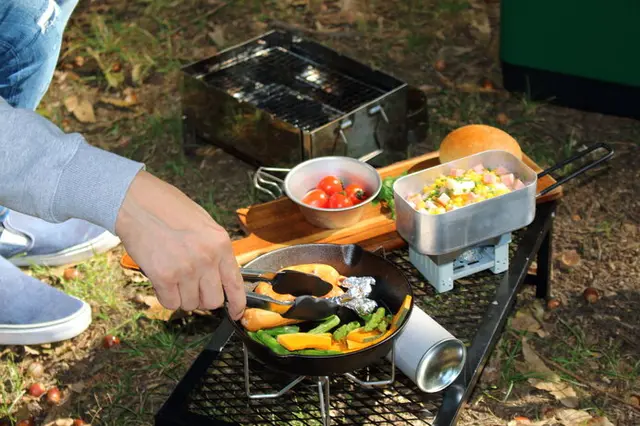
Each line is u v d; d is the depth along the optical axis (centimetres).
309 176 256
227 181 347
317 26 448
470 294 232
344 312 195
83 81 420
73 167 115
